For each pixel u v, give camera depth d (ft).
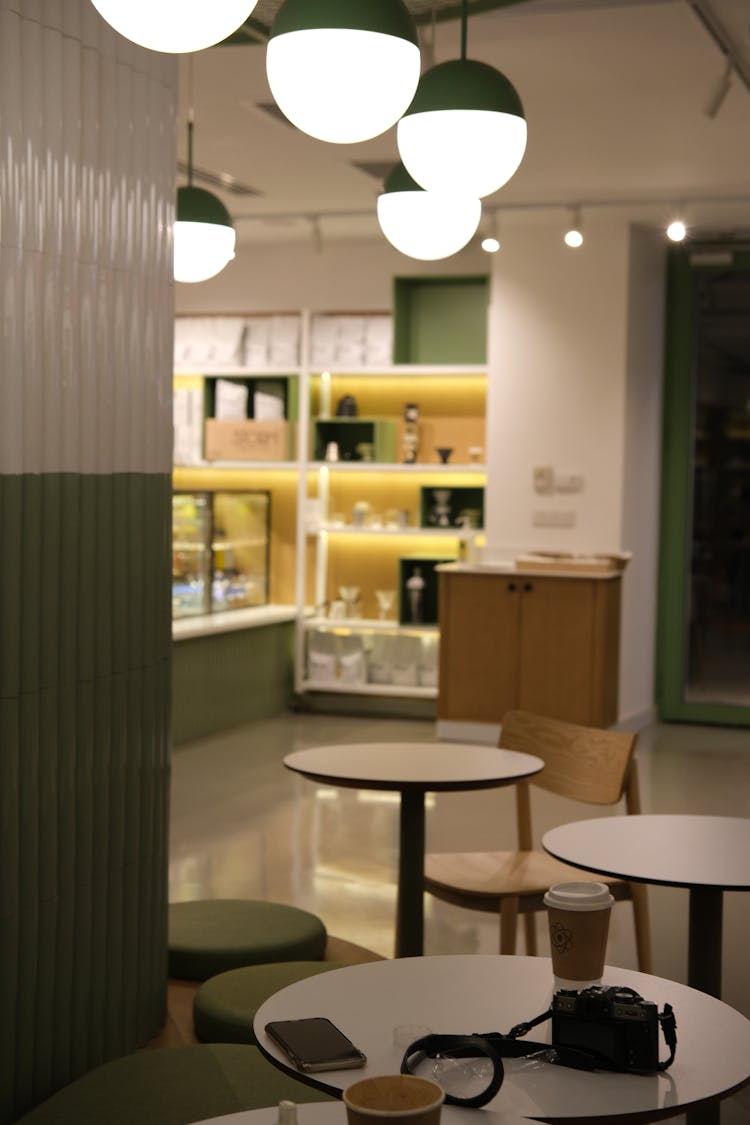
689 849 10.46
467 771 13.35
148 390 12.50
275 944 13.98
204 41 6.04
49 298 11.03
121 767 12.09
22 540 10.73
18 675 10.64
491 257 31.32
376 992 7.21
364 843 21.11
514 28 17.85
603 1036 6.26
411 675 32.30
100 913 11.81
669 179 26.35
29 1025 10.88
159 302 12.69
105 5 5.95
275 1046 6.45
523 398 30.78
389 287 32.53
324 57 7.19
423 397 33.27
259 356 33.19
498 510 31.09
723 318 33.37
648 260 31.35
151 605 12.59
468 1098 5.84
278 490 34.37
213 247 16.99
